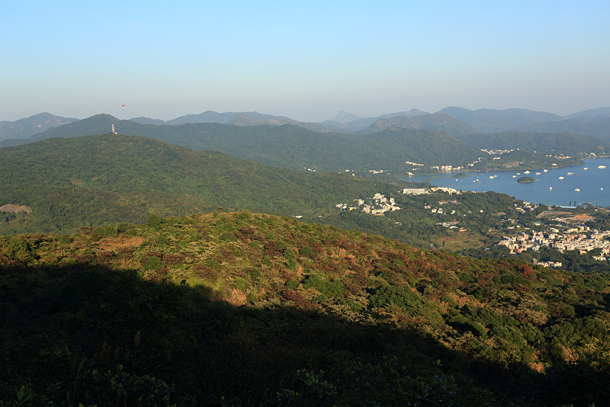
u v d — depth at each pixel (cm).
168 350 1081
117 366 775
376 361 1645
